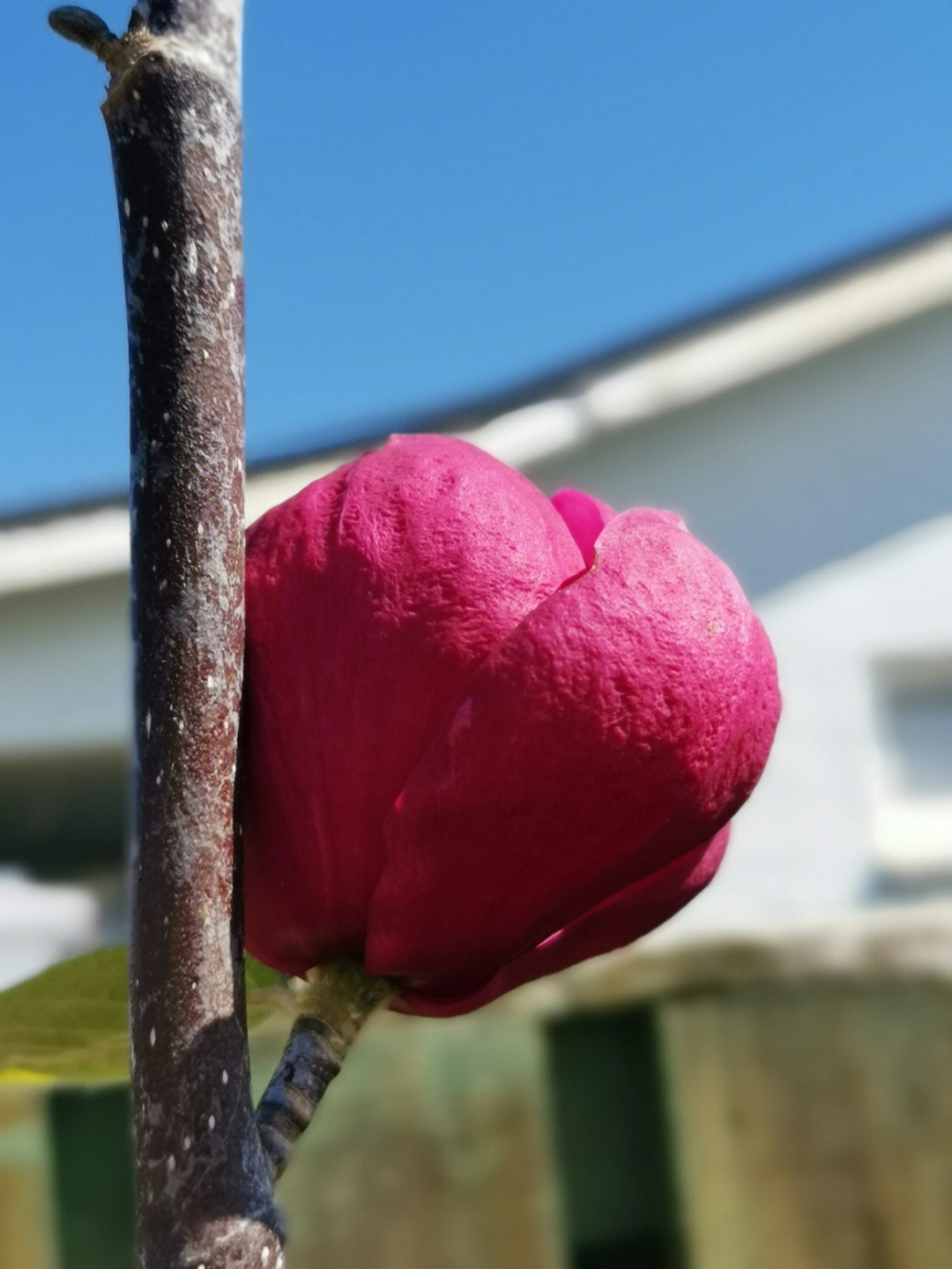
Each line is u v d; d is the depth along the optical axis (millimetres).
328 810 241
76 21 217
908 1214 875
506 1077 900
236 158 221
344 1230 869
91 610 1317
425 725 237
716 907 1327
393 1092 891
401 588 240
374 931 244
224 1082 203
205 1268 195
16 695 1291
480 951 248
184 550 212
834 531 1468
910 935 910
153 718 210
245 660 246
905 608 1449
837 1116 887
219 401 215
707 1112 889
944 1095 887
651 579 240
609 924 273
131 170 216
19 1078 332
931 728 1455
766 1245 871
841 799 1386
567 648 232
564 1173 894
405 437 261
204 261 215
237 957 211
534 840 236
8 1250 868
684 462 1453
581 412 1412
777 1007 901
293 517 251
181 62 216
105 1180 890
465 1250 872
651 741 234
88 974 317
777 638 1431
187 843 208
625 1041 913
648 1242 886
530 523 248
